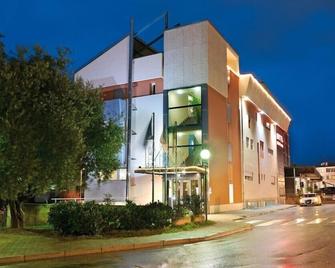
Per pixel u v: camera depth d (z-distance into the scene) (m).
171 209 20.69
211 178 34.91
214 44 37.47
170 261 11.61
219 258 11.93
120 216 18.23
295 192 67.75
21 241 15.34
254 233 19.72
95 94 21.11
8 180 14.17
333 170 107.69
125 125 37.00
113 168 22.19
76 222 16.81
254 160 48.53
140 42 40.38
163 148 36.12
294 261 11.02
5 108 14.30
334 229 20.14
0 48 15.46
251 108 48.62
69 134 15.62
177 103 36.56
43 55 17.09
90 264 11.36
